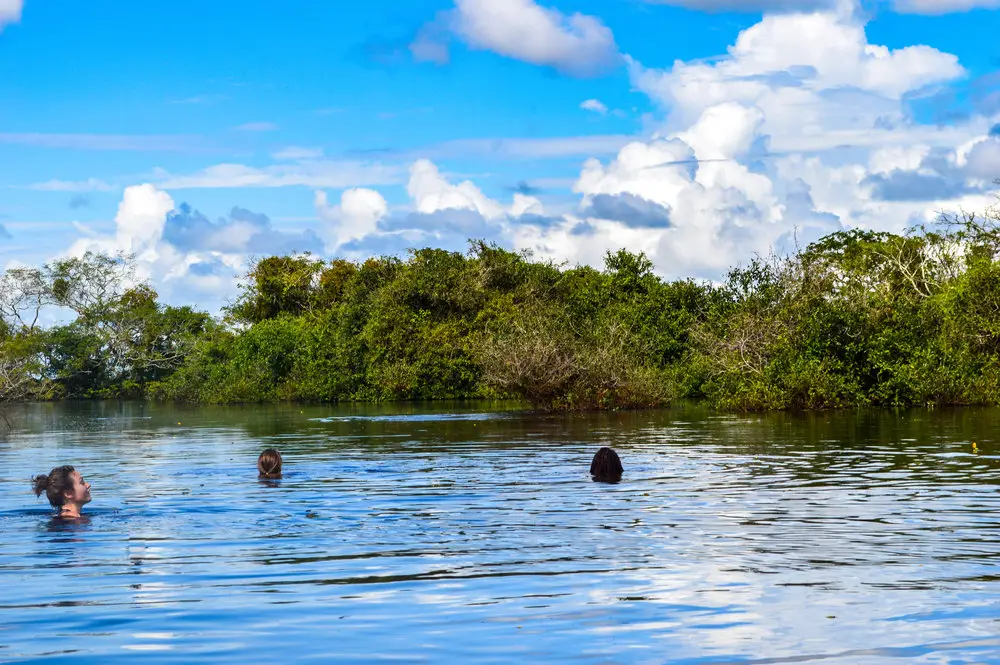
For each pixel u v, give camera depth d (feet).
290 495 39.75
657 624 19.02
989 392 98.02
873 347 100.58
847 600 20.90
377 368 149.48
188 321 204.54
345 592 22.12
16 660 17.19
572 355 104.53
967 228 132.36
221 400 156.76
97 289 202.69
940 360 100.63
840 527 30.68
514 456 55.98
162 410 134.62
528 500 37.58
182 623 19.53
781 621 19.17
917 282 135.95
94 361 198.90
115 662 17.03
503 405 124.06
